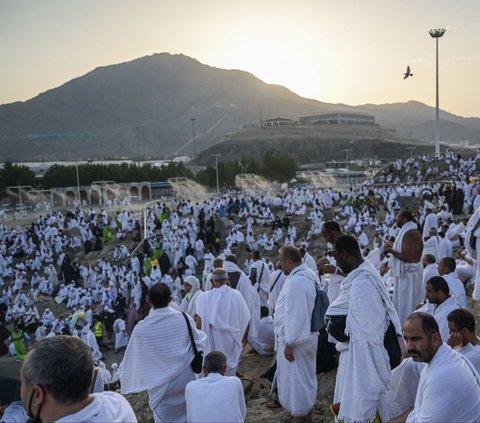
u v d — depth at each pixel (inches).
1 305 1074.1
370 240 1136.2
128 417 108.2
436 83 2032.5
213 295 238.4
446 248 441.4
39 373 97.1
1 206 2541.8
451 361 137.0
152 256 1093.8
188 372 186.7
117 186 2573.8
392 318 168.7
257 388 274.5
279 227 1326.3
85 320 878.4
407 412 157.9
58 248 1432.1
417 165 1893.5
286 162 3216.0
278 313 214.4
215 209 1545.3
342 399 163.5
